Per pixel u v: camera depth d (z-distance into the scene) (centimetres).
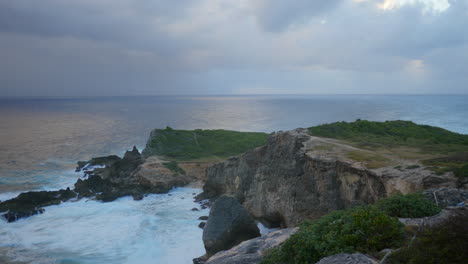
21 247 3002
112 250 2934
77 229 3441
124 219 3756
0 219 3722
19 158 7719
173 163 6025
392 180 2323
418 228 1067
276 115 19888
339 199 2877
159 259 2767
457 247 805
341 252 962
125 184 5359
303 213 3178
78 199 4588
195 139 8138
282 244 1326
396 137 4416
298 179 3362
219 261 1473
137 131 13150
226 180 4572
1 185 5447
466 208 1284
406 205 1378
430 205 1362
